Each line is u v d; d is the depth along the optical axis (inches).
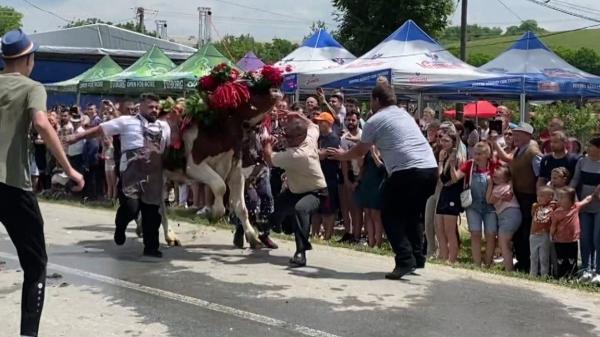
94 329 215.3
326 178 419.8
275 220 327.3
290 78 660.1
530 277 305.7
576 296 269.0
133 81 754.8
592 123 731.4
